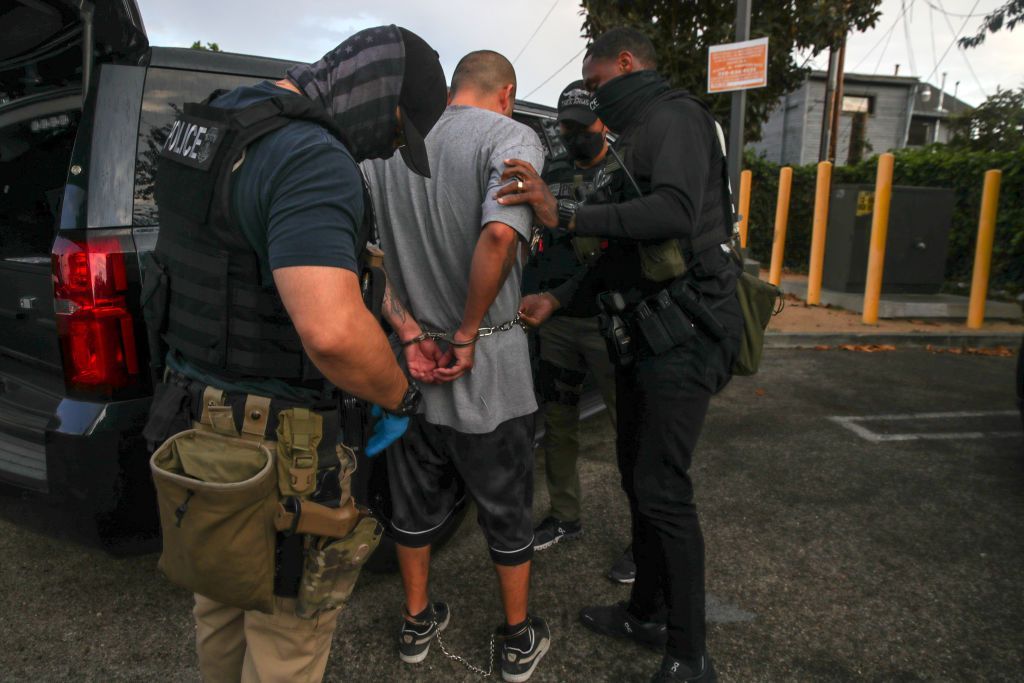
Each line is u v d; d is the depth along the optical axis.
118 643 1.99
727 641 2.07
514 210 1.48
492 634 2.08
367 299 1.17
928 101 33.31
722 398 4.57
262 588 1.09
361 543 1.19
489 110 1.63
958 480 3.27
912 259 7.33
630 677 1.91
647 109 1.67
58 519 1.86
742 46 6.41
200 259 1.08
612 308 1.74
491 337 1.66
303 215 0.95
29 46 1.88
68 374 1.79
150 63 1.87
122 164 1.80
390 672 1.91
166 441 1.12
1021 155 7.68
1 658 1.92
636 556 1.94
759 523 2.81
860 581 2.40
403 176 1.62
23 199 2.06
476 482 1.73
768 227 11.56
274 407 1.10
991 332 6.29
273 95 1.06
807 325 6.58
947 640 2.09
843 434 3.89
